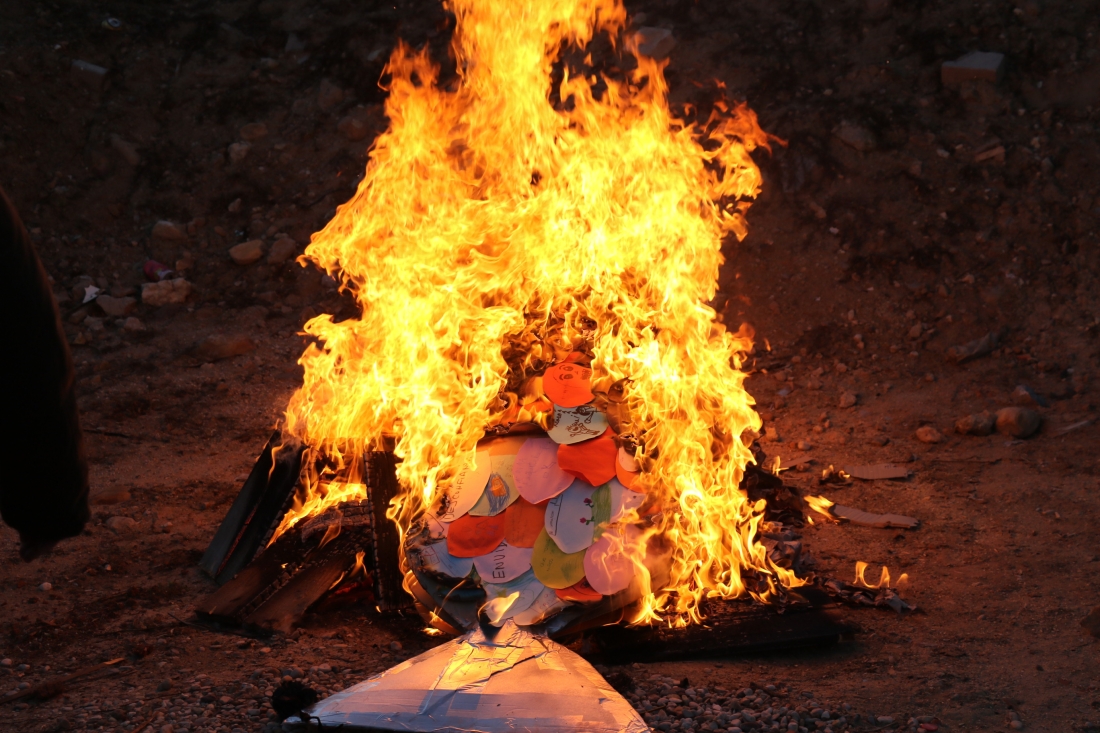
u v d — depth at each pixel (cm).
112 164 892
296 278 802
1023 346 686
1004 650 371
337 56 959
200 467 575
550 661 329
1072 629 385
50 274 813
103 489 541
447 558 373
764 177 809
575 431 391
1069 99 816
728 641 367
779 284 753
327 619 402
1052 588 420
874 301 733
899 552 458
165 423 636
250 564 430
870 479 539
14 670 371
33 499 175
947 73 837
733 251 772
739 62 888
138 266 826
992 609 404
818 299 741
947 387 655
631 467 387
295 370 705
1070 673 353
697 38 916
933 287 734
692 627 378
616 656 362
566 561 364
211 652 380
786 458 571
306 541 433
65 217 857
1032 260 736
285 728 315
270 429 624
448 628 386
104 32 968
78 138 904
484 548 372
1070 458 553
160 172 893
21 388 165
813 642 369
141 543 483
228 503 527
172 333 754
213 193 876
